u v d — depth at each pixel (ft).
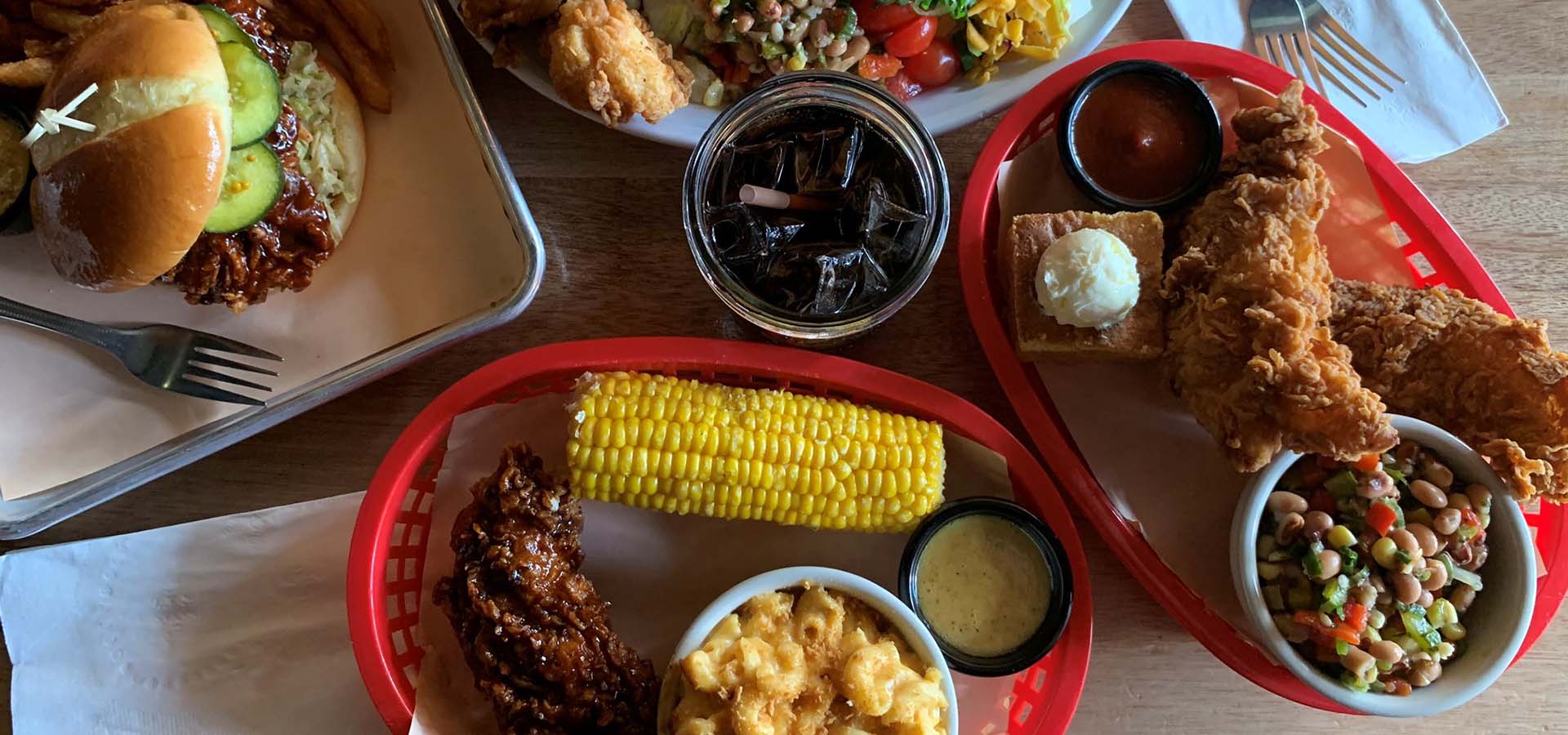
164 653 1.20
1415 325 1.09
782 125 1.09
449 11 1.27
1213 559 1.17
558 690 1.05
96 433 1.21
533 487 1.07
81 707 1.20
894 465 1.08
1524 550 1.03
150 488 1.23
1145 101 1.17
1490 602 1.06
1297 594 1.07
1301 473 1.12
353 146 1.22
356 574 1.07
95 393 1.21
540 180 1.24
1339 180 1.21
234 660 1.21
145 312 1.24
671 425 1.06
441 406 1.10
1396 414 1.11
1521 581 1.03
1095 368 1.20
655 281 1.23
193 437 1.16
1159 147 1.16
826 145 1.08
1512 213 1.26
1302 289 1.04
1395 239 1.21
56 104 1.04
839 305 1.02
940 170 1.02
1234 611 1.16
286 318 1.23
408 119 1.25
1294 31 1.28
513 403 1.17
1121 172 1.17
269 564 1.21
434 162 1.24
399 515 1.15
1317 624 1.03
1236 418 1.06
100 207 1.01
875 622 1.07
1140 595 1.21
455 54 1.16
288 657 1.20
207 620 1.21
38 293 1.23
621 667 1.07
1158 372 1.19
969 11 1.19
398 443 1.09
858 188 1.05
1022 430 1.22
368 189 1.24
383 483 1.09
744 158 1.08
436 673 1.13
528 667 1.04
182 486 1.23
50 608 1.20
